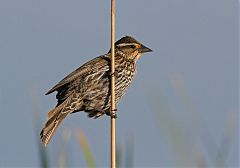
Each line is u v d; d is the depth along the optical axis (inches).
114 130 326.6
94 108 430.9
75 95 420.8
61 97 424.2
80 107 429.1
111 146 319.9
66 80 403.9
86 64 426.9
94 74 423.2
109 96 430.6
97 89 425.7
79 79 421.4
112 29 351.3
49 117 406.6
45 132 396.8
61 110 415.2
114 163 314.8
